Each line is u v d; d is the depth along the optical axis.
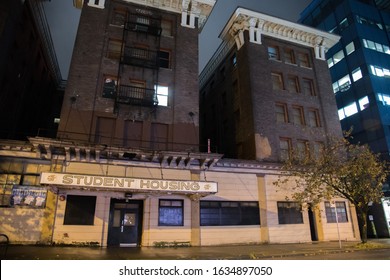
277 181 20.27
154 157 18.27
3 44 20.16
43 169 16.59
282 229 20.72
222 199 19.72
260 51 26.48
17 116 24.42
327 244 19.06
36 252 12.52
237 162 20.81
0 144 16.16
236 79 27.88
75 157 17.22
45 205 16.09
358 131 34.84
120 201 17.92
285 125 24.75
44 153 16.72
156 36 22.45
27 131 27.39
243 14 26.86
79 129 18.45
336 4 42.75
